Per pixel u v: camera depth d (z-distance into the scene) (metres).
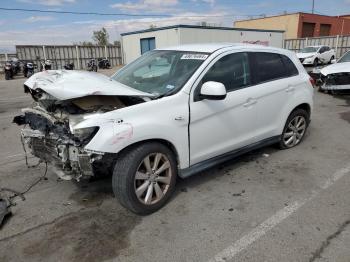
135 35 29.02
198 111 3.74
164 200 3.66
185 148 3.71
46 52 31.38
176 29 24.34
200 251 2.94
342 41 32.12
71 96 3.14
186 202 3.78
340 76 10.27
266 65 4.76
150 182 3.49
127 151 3.30
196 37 25.00
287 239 3.07
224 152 4.21
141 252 2.93
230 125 4.16
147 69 4.38
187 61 4.09
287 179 4.34
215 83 3.54
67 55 32.59
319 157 5.12
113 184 3.37
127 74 4.50
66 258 2.87
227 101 4.06
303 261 2.78
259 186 4.15
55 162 3.60
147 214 3.53
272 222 3.35
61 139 3.34
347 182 4.24
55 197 3.96
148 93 3.67
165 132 3.46
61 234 3.21
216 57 4.05
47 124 3.61
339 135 6.30
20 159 5.28
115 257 2.88
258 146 4.76
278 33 31.56
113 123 3.14
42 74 3.87
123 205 3.49
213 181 4.30
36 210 3.67
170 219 3.44
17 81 21.17
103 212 3.60
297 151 5.38
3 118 8.54
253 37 29.11
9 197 3.97
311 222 3.34
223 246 3.00
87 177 3.30
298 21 44.91
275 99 4.80
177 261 2.82
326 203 3.71
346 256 2.82
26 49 30.34
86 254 2.92
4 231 3.28
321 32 49.06
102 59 32.44
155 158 3.49
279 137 5.15
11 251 2.98
